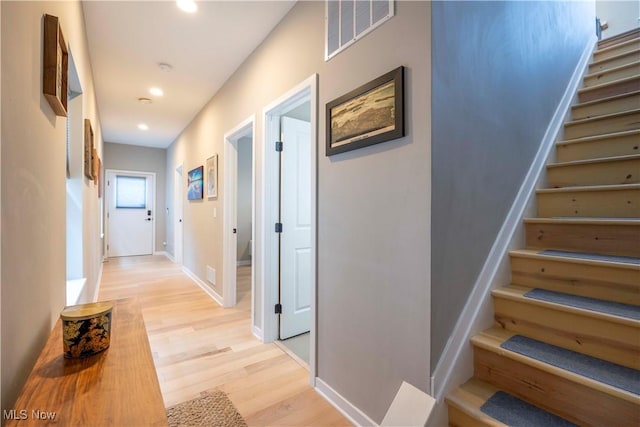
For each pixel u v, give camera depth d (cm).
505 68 174
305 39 207
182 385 194
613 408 107
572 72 259
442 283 131
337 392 174
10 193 75
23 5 87
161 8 227
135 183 705
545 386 123
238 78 318
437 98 128
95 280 352
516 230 180
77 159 220
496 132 166
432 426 123
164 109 450
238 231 615
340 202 173
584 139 211
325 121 184
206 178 423
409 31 135
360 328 159
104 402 70
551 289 161
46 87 108
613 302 140
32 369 85
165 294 398
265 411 171
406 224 135
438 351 129
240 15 233
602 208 177
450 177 135
